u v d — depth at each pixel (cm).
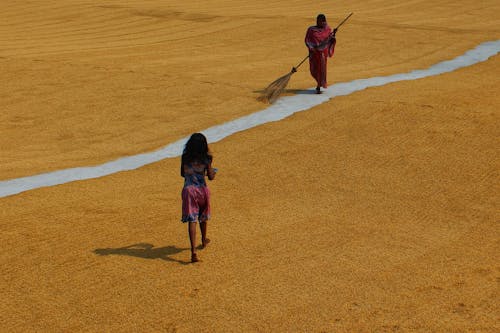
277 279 1039
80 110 2291
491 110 2047
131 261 1112
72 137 2023
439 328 888
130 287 1019
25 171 1697
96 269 1083
